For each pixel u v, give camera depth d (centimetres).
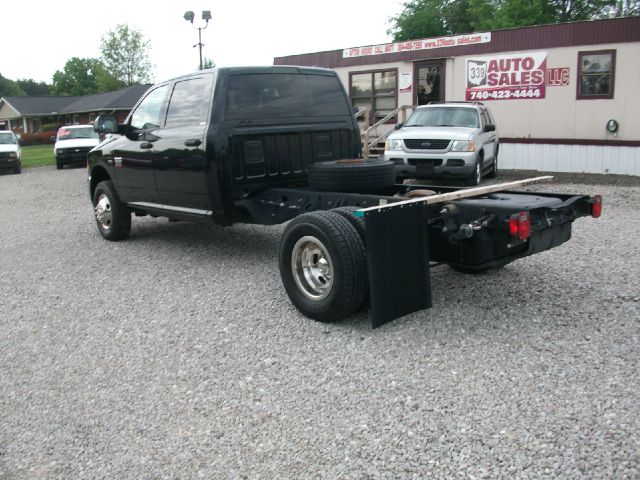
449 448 317
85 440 349
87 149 2605
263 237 851
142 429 357
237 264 704
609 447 307
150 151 727
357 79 1995
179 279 656
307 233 491
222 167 641
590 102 1603
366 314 518
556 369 397
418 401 367
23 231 1013
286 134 688
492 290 563
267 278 640
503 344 441
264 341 473
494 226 455
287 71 702
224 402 382
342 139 748
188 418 365
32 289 652
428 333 469
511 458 304
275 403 376
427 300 500
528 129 1703
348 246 468
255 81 673
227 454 326
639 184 1343
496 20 3578
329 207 582
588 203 508
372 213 455
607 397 357
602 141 1598
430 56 1822
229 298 581
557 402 355
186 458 326
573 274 606
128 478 312
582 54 1592
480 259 487
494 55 1723
